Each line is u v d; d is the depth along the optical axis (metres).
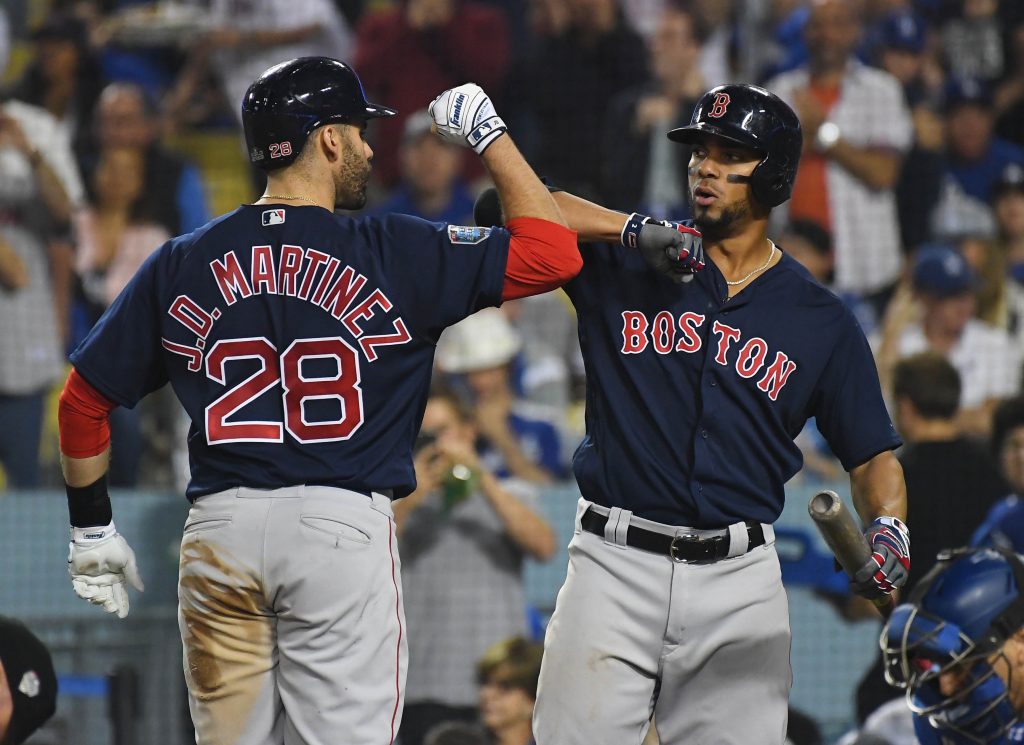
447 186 30.42
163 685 22.19
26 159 28.00
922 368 20.95
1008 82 32.38
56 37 31.27
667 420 12.02
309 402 11.09
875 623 22.41
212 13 33.22
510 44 36.16
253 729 11.31
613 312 12.23
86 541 12.11
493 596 20.64
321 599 10.97
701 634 12.04
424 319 11.38
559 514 23.09
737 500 12.06
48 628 22.55
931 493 20.58
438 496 20.59
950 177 30.45
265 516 11.01
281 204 11.41
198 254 11.34
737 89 12.09
